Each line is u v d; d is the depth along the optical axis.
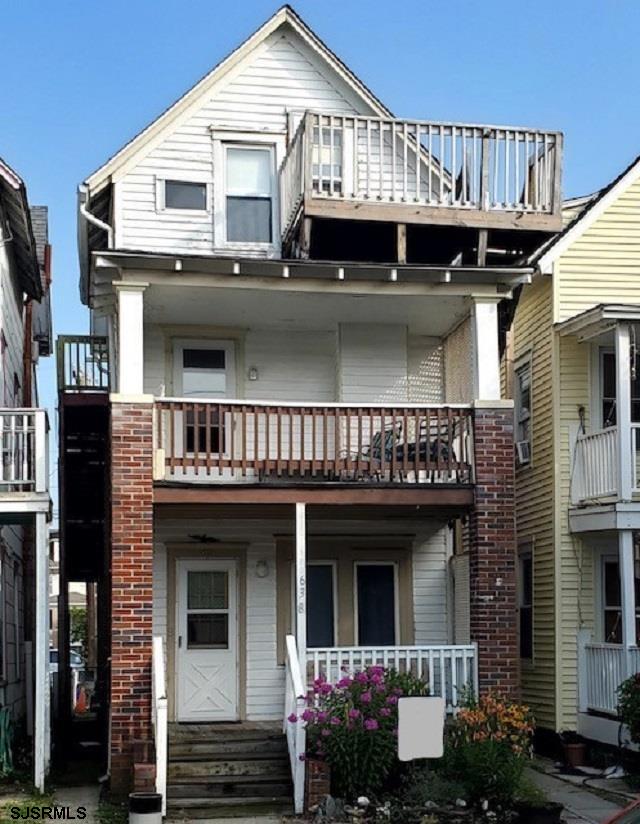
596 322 17.23
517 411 20.30
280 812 13.18
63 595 18.42
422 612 17.25
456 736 13.41
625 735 15.91
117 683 14.16
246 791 13.88
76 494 18.91
